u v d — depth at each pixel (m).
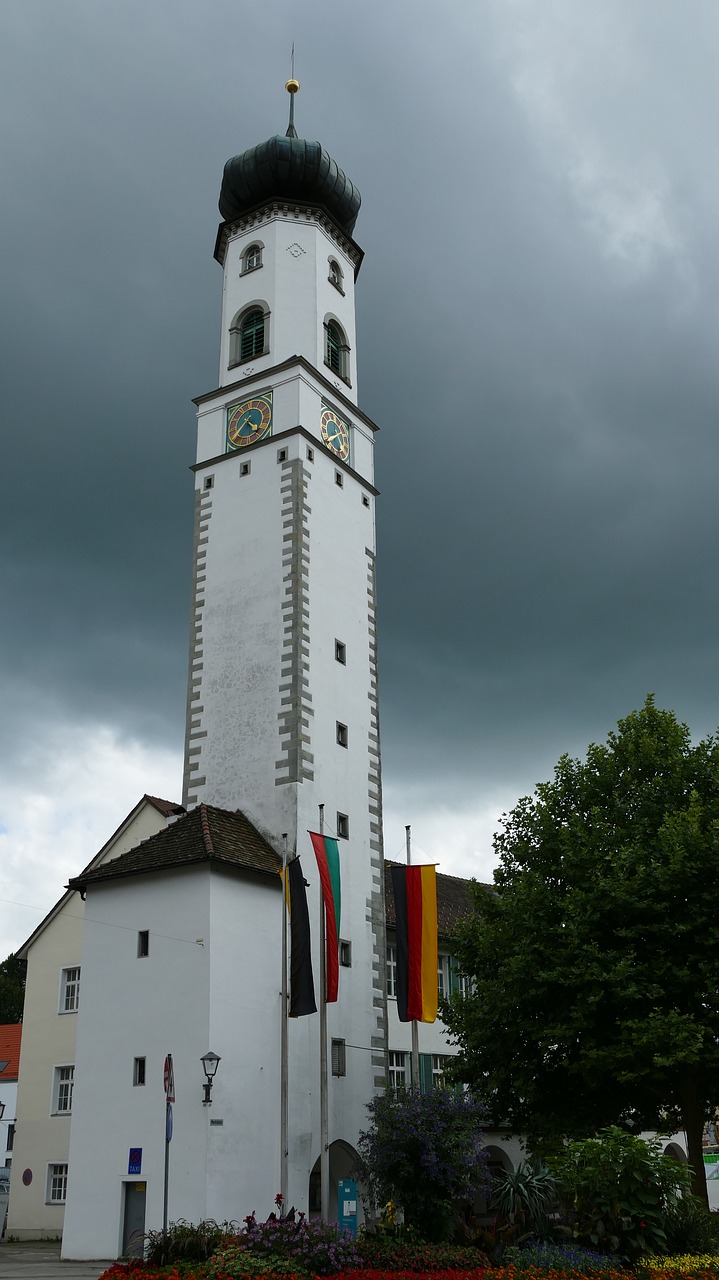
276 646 40.28
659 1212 22.34
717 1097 30.52
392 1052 42.09
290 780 37.88
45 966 45.91
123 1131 31.56
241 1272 21.78
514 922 32.19
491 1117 33.91
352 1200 29.83
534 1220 25.44
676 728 34.38
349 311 50.25
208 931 32.25
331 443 45.53
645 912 30.05
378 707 43.41
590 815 33.09
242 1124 31.27
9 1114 58.56
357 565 44.75
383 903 40.47
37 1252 34.06
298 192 49.53
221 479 44.56
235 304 48.31
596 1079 29.59
